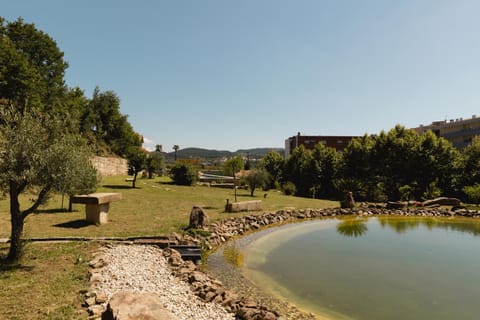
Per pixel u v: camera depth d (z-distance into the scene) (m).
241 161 32.84
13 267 7.88
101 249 10.24
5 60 32.66
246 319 6.15
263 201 27.45
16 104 32.69
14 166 7.68
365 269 11.05
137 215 17.08
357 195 36.81
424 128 71.81
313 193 39.12
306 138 78.75
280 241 15.24
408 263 11.82
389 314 7.58
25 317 5.39
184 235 13.38
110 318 4.13
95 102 55.62
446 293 8.95
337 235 16.97
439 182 36.31
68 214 16.09
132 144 60.59
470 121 60.31
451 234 17.52
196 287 7.76
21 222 8.44
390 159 38.78
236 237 15.78
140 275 8.32
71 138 8.82
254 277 10.05
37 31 41.38
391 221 22.14
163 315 4.11
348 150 42.56
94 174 14.35
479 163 34.53
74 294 6.50
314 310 7.71
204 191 32.78
